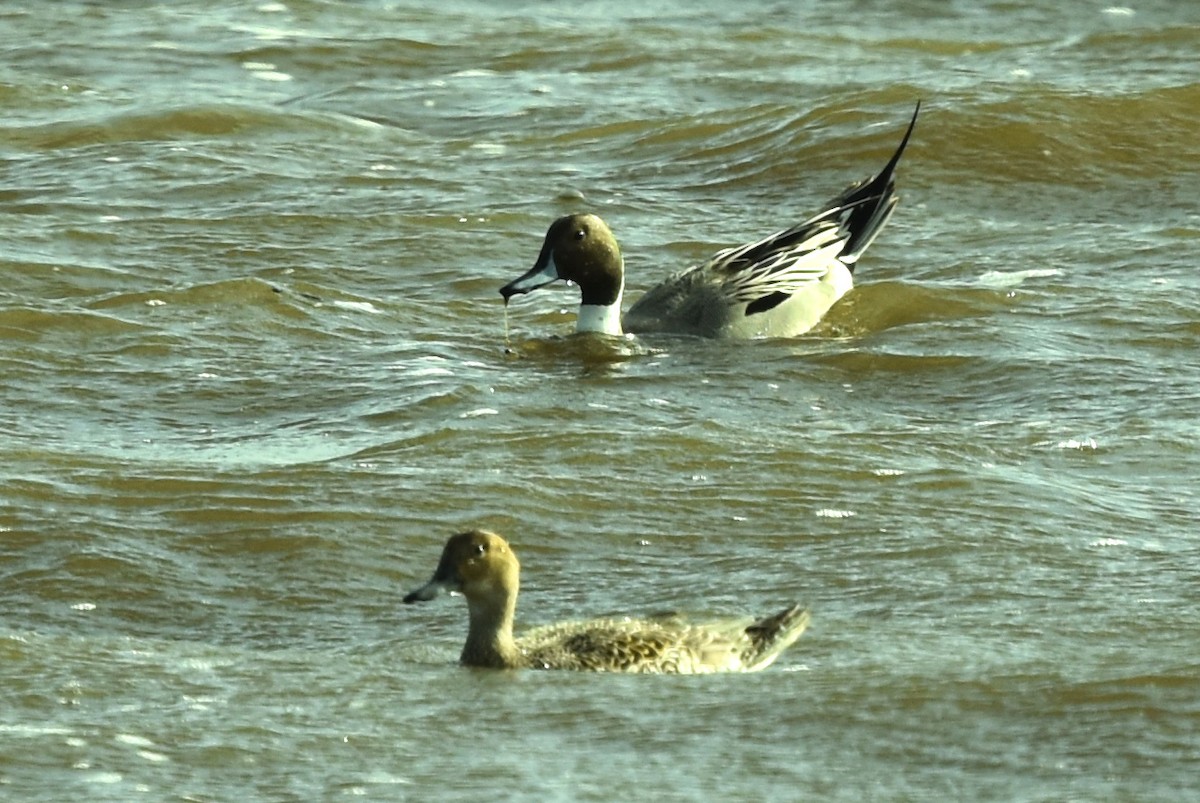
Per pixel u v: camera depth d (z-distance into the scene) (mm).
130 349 19125
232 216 23797
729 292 20531
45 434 16875
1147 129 26781
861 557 14125
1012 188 25594
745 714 11102
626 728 10938
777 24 35125
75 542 14141
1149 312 20422
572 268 20188
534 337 20203
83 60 32062
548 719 11055
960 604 13188
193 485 15250
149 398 17953
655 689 11484
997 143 26453
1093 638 12414
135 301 20422
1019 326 20016
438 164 26578
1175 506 15242
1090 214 24828
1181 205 25031
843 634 12539
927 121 26891
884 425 17234
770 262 20797
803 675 11703
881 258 22906
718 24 35219
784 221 24609
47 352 18922
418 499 15055
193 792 10141
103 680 11656
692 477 15695
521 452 16234
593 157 27156
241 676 11789
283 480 15391
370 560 14094
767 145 26969
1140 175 25891
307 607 13422
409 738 10805
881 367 18984
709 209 25094
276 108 28766
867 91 28297
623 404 17750
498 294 21781
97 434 16953
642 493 15312
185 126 27891
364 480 15406
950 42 33594
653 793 10117
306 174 25719
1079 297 20969
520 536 14547
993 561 13984
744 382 18578
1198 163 26156
